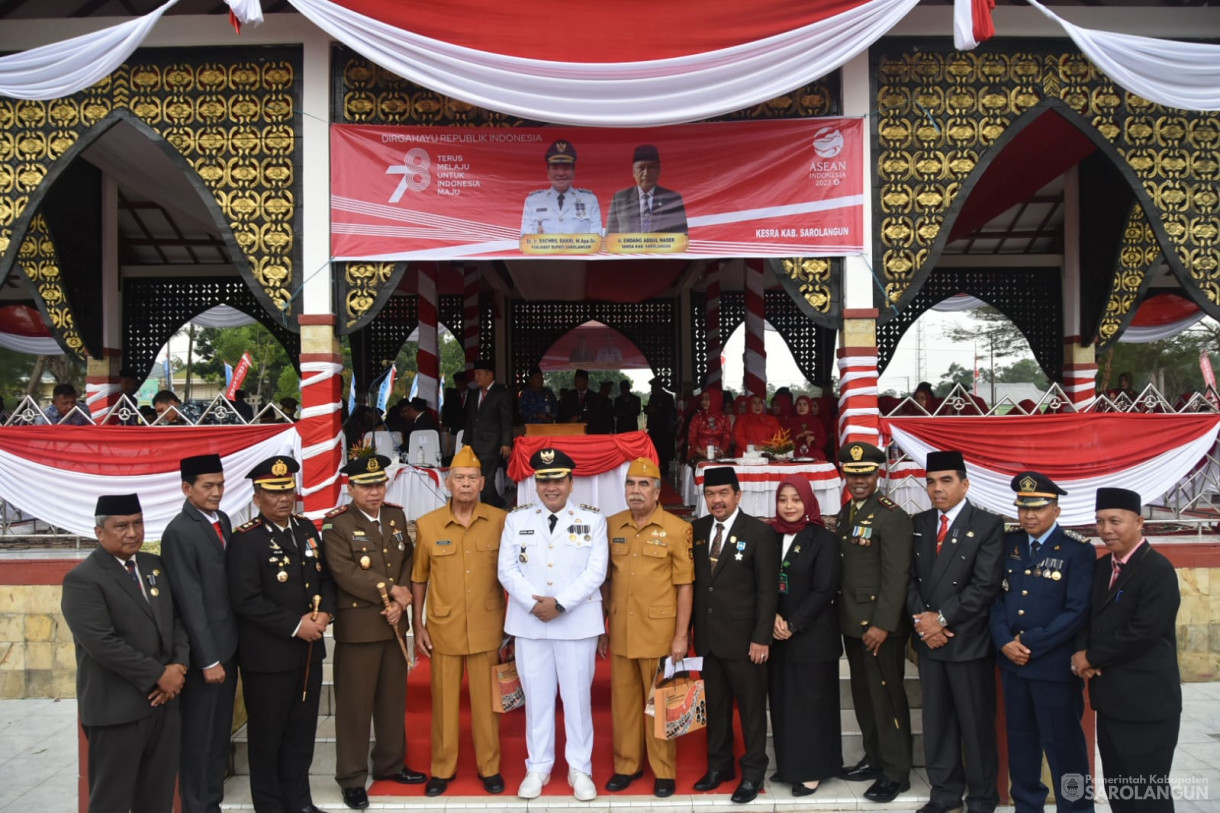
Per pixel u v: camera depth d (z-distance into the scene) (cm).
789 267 703
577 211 691
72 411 791
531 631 452
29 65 620
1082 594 406
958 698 436
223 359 2716
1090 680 400
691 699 447
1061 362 1327
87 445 693
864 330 696
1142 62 623
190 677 407
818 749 459
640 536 460
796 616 452
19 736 598
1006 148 868
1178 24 702
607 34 615
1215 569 702
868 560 462
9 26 702
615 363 1631
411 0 612
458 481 460
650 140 691
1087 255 1020
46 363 2147
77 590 353
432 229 690
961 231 1148
